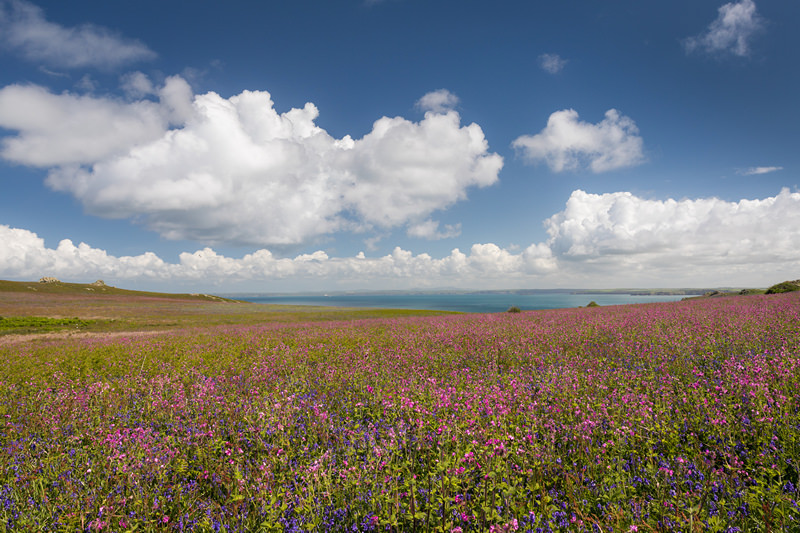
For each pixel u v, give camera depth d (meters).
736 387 7.02
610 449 5.46
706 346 11.33
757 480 4.30
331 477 5.00
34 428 7.73
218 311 67.50
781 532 3.54
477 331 20.66
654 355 11.09
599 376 9.17
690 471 4.71
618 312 28.83
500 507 4.12
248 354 18.02
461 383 9.30
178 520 4.41
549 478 4.99
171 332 32.12
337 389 9.75
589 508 4.25
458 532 3.61
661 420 6.11
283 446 6.10
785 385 6.94
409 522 4.22
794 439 5.09
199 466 5.66
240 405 8.22
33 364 16.56
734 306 25.36
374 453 5.33
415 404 6.99
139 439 5.99
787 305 22.55
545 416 6.65
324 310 73.12
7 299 76.56
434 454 5.32
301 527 4.10
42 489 4.91
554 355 12.75
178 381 11.82
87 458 5.93
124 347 21.39
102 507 4.18
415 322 32.69
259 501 4.57
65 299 83.06
